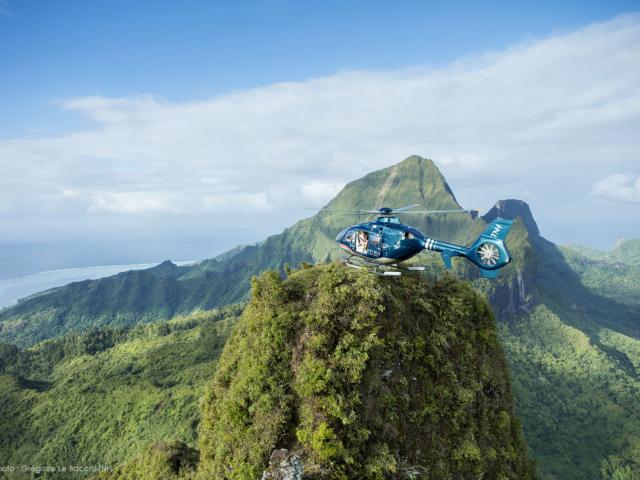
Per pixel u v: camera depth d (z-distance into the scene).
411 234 25.25
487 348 31.62
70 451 87.62
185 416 86.25
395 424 24.03
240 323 30.34
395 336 26.33
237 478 23.02
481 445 27.03
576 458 106.31
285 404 24.08
